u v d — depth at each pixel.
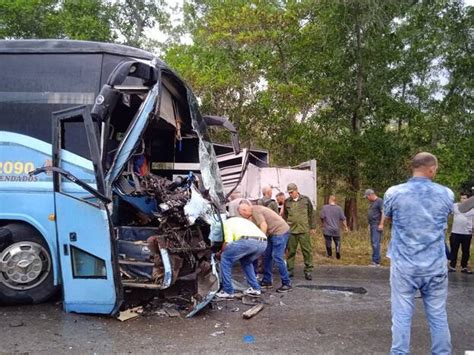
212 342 5.40
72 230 6.07
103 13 23.77
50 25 20.69
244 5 17.72
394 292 4.45
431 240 4.35
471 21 18.19
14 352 4.94
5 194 6.56
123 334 5.61
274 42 17.78
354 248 13.58
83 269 6.10
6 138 6.62
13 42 6.90
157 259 6.34
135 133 6.13
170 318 6.29
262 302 7.30
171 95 7.95
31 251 6.63
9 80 6.76
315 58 17.69
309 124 18.03
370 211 11.62
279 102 17.48
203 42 18.45
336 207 12.28
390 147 17.28
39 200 6.54
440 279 4.36
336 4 16.41
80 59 6.81
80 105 6.41
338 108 18.03
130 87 6.38
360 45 17.22
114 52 6.86
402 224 4.43
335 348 5.30
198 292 6.76
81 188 6.22
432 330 4.39
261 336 5.67
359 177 18.06
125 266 6.48
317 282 9.16
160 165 9.10
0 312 6.35
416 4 18.19
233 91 17.52
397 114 17.72
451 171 17.39
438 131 18.28
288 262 9.66
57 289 6.75
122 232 6.66
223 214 7.78
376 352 5.20
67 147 6.29
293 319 6.44
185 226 6.62
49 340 5.33
